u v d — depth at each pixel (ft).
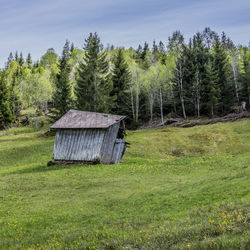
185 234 25.02
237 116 186.91
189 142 145.59
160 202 49.39
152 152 134.92
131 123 226.38
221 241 20.45
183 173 83.76
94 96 183.93
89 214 46.88
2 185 74.13
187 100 222.89
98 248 26.21
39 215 48.57
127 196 59.77
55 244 30.78
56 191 68.13
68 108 211.00
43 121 264.31
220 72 233.76
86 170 93.09
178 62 247.70
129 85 232.53
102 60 190.49
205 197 46.62
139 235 28.63
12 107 281.13
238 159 89.35
